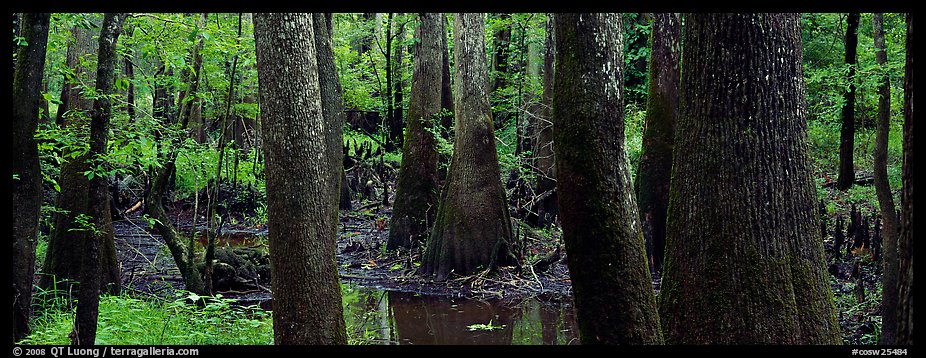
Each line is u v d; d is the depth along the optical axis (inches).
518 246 542.6
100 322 301.1
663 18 490.0
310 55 229.9
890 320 278.4
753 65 231.5
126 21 375.6
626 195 207.8
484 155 535.8
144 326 310.5
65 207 370.6
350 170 928.3
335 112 358.6
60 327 287.1
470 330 388.2
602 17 203.2
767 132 232.2
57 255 370.0
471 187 533.0
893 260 281.9
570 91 205.5
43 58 274.4
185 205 810.2
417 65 621.9
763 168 232.1
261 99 230.4
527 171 730.8
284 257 228.7
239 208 786.8
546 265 540.4
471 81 538.9
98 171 260.2
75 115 375.6
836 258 478.9
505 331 386.6
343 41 991.6
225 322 346.3
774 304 227.3
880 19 383.9
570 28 205.2
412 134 621.3
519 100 856.3
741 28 230.8
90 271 256.1
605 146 204.4
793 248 233.3
